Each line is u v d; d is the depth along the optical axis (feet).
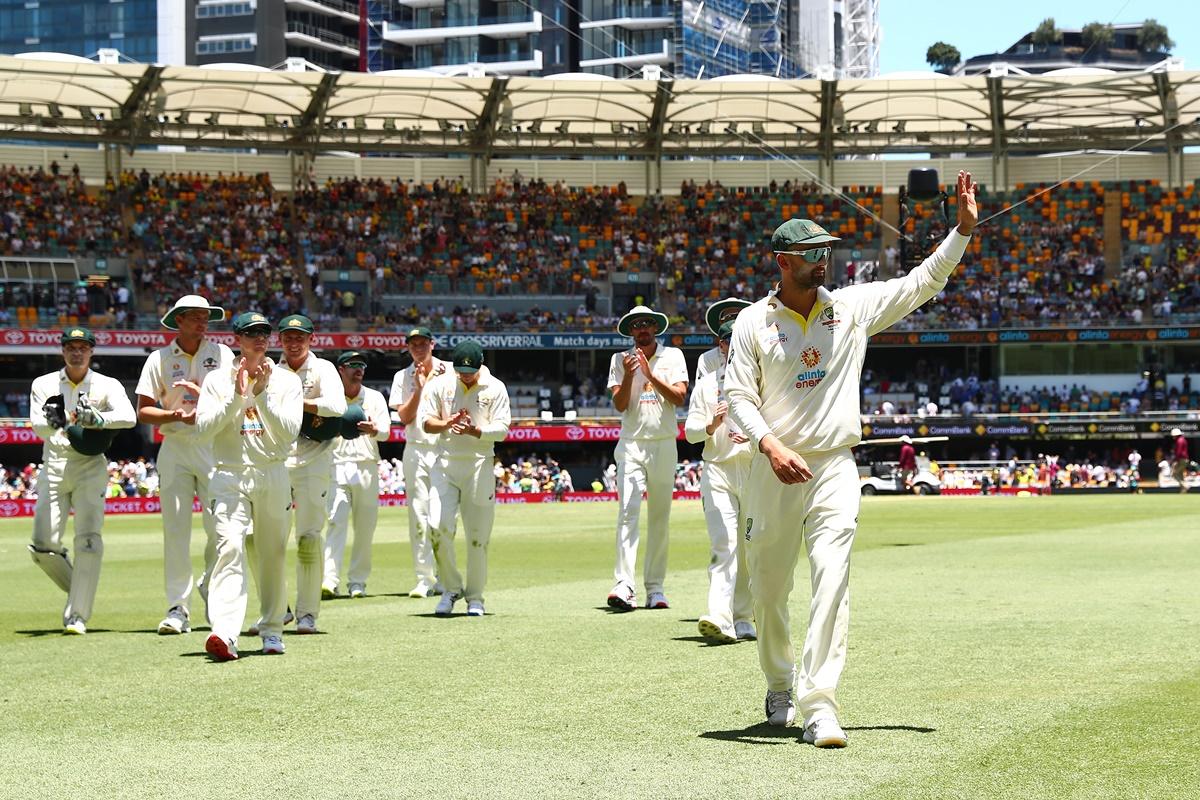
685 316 175.01
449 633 33.24
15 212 164.35
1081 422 163.02
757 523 20.98
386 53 382.83
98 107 162.40
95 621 38.01
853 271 181.78
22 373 164.45
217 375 30.01
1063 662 26.58
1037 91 165.68
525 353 177.58
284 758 19.22
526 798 16.66
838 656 19.90
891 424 164.14
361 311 173.78
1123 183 182.39
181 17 370.94
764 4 385.91
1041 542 65.62
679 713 22.31
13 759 19.40
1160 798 16.10
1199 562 52.24
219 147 171.12
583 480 170.30
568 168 192.13
